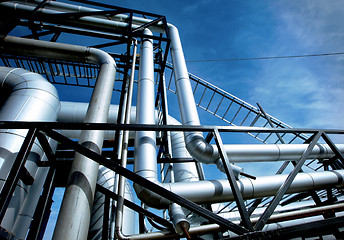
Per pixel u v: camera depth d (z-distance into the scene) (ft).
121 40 17.87
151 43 18.11
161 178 19.83
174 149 19.84
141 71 15.47
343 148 15.67
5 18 15.10
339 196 20.36
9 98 10.92
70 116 19.66
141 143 10.96
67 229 5.74
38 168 11.44
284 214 10.66
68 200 6.33
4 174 8.23
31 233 10.85
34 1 18.76
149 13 20.88
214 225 9.20
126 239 7.98
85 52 13.60
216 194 9.82
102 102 10.21
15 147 9.05
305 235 6.12
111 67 12.67
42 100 11.30
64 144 6.80
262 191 10.80
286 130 10.46
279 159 13.44
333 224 6.24
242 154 12.28
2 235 5.60
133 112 21.35
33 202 10.53
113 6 19.70
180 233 7.96
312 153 14.66
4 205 5.13
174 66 17.76
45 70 18.62
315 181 11.98
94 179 7.43
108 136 19.49
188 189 9.55
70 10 19.58
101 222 14.10
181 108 14.69
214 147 12.07
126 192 16.78
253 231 6.23
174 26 21.34
